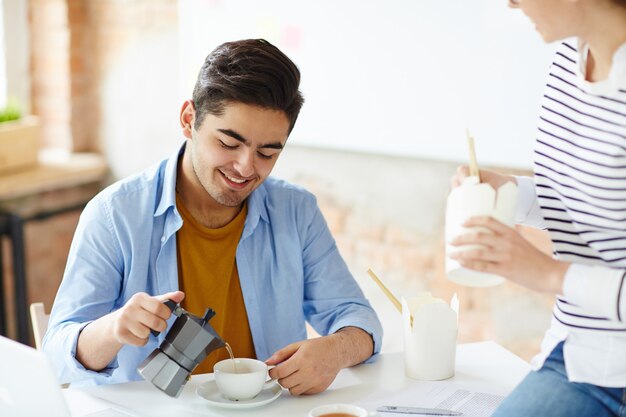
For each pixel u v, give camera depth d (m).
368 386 1.82
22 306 3.75
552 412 1.51
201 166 1.88
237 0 3.68
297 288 2.09
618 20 1.44
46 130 4.29
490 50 3.09
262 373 1.72
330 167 3.62
